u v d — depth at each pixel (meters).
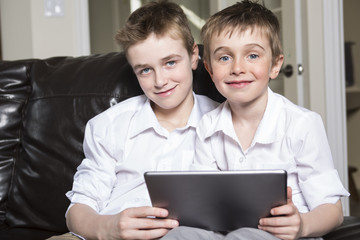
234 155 1.12
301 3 2.51
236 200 0.86
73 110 1.39
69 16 2.83
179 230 0.88
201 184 0.84
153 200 0.91
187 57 1.15
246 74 1.03
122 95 1.37
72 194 1.16
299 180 1.06
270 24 1.06
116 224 0.97
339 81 2.51
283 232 0.88
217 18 1.08
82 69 1.46
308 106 2.52
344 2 3.98
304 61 2.53
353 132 4.07
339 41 2.50
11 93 1.50
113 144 1.20
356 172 3.99
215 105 1.28
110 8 5.05
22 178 1.42
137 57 1.11
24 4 2.76
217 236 0.93
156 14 1.12
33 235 1.33
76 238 1.05
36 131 1.42
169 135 1.21
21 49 2.83
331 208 0.99
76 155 1.36
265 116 1.09
